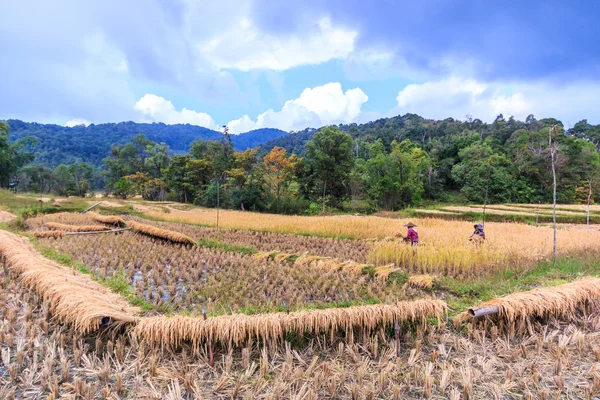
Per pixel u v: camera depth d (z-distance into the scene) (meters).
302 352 5.07
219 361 4.78
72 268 8.94
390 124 118.31
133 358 4.82
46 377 4.34
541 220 30.17
